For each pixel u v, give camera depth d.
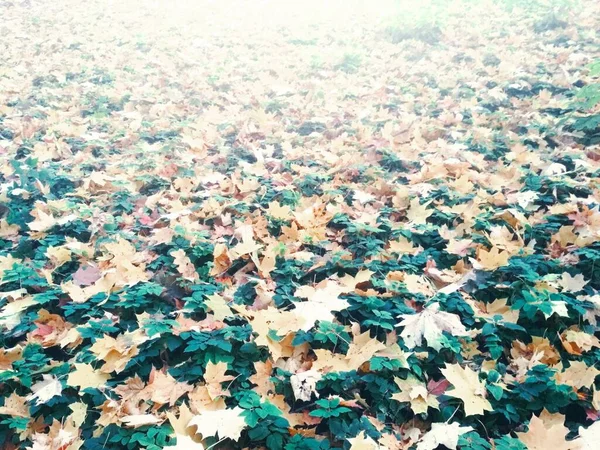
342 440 2.21
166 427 2.21
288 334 2.69
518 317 2.84
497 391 2.33
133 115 6.19
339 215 3.85
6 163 4.84
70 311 2.83
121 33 9.77
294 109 6.38
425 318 2.67
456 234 3.60
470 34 8.30
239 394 2.35
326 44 9.27
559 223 3.52
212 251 3.43
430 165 4.59
